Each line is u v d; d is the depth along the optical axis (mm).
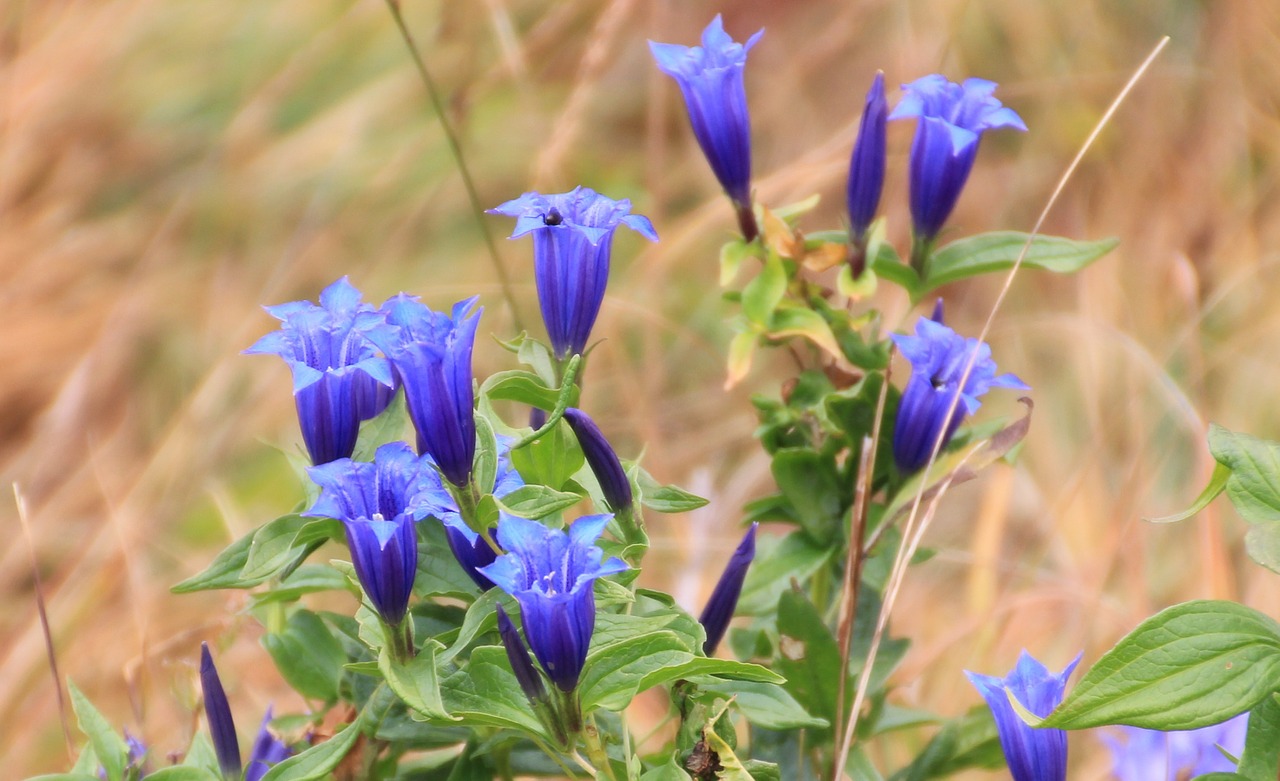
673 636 3146
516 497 3305
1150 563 7836
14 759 7285
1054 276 9688
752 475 8180
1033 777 3367
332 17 11266
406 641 3195
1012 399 9070
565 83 10289
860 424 4414
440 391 3176
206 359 9719
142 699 5410
